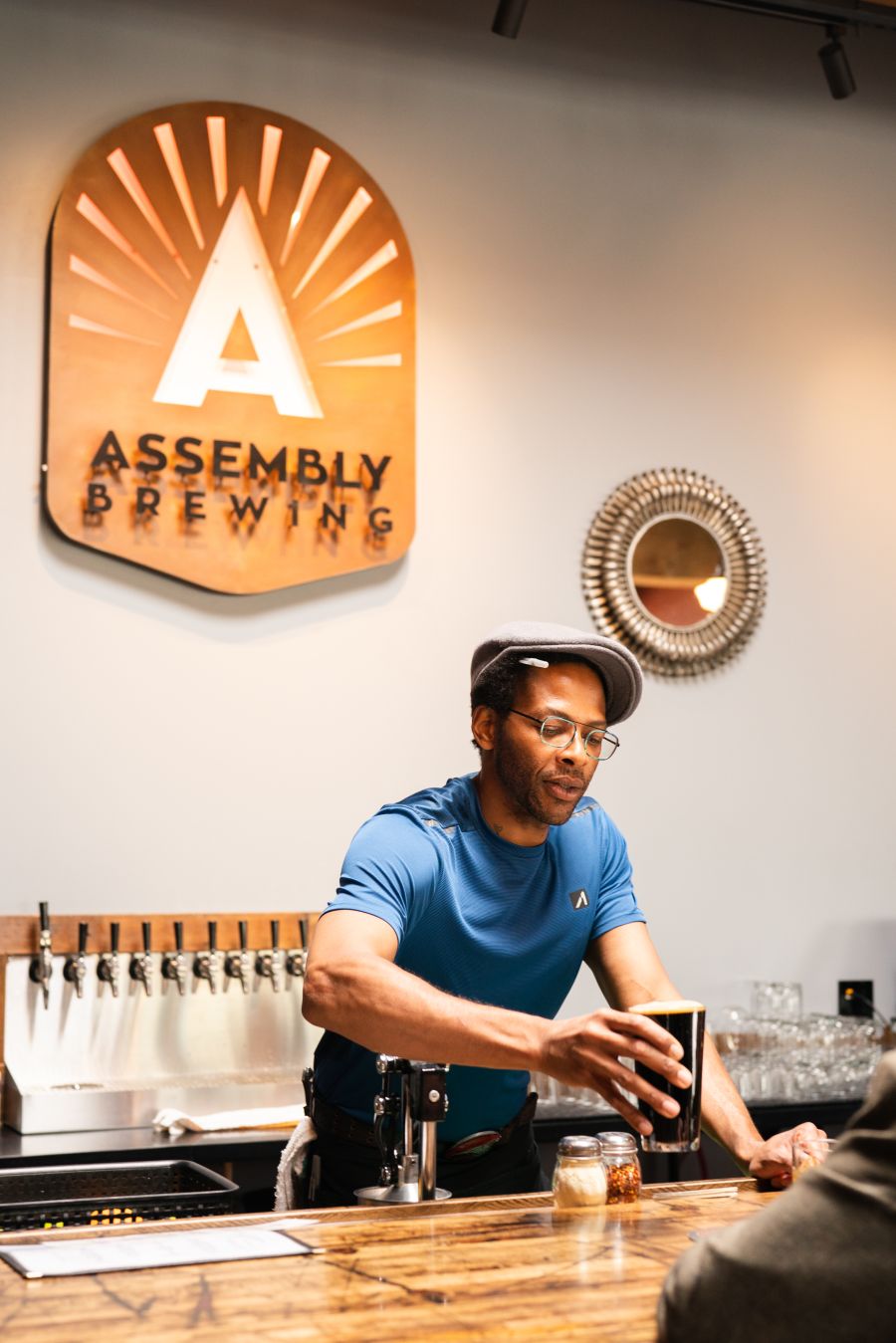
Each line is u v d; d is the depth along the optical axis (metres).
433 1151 1.74
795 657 3.93
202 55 3.45
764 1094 3.31
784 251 4.01
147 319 3.34
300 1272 1.37
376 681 3.50
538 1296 1.28
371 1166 2.01
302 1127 2.12
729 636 3.83
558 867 2.13
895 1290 1.00
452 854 2.03
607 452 3.77
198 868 3.32
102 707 3.27
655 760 3.76
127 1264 1.39
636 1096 1.47
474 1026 1.60
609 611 3.73
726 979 3.77
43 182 3.30
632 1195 1.72
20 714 3.21
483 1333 1.17
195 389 3.36
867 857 3.96
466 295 3.67
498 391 3.68
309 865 3.41
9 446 3.23
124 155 3.34
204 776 3.34
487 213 3.70
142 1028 3.18
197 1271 1.37
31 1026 3.09
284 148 3.47
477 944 2.04
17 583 3.22
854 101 4.10
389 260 3.55
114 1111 2.95
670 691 3.79
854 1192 1.02
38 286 3.28
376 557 3.48
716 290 3.92
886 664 4.04
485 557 3.63
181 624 3.35
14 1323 1.20
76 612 3.27
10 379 3.24
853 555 4.02
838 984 3.88
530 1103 2.20
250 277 3.43
